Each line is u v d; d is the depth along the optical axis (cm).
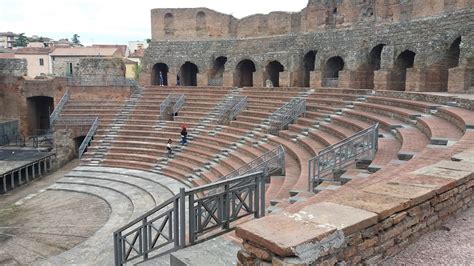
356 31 3086
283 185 1442
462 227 612
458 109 1544
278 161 1688
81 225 1780
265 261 441
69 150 3156
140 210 1895
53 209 2012
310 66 3616
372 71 3011
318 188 1154
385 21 3108
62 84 3744
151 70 4297
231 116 2852
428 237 582
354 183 896
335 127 1972
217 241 693
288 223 468
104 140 3042
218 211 760
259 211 820
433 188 594
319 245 429
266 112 2706
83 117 3325
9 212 1983
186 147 2689
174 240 758
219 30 4238
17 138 3747
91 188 2328
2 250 1527
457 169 704
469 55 2067
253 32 4081
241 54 3875
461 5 2362
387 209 508
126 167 2689
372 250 496
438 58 2373
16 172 2527
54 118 3250
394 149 1335
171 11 4344
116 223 1742
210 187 734
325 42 3288
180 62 4175
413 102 1856
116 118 3316
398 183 623
